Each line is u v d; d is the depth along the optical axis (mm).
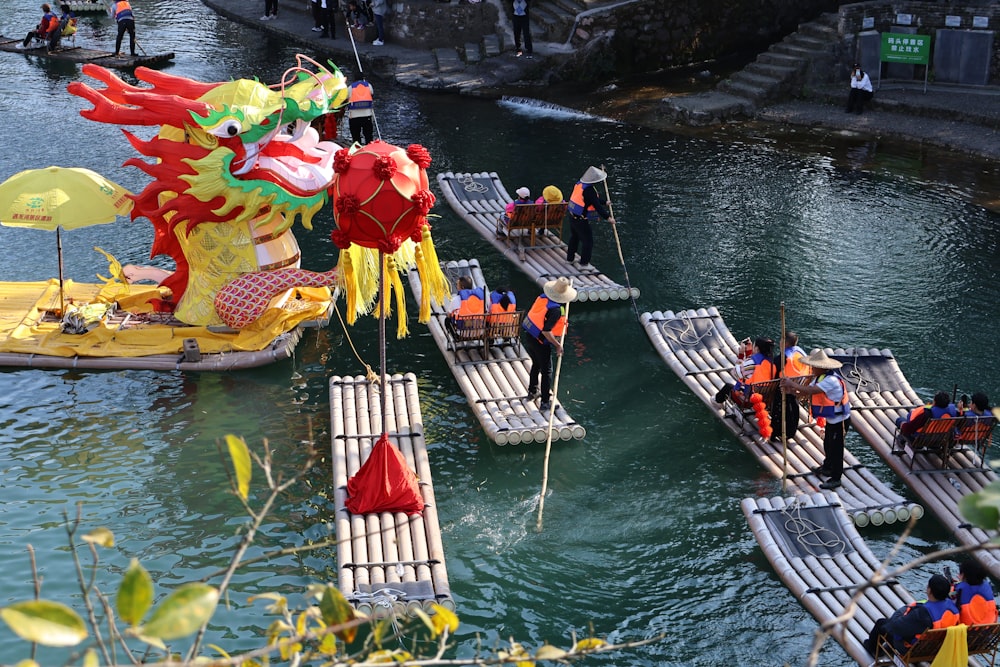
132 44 29766
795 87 26422
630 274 17609
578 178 21875
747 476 12523
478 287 15602
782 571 10703
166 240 14805
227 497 11852
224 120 13508
